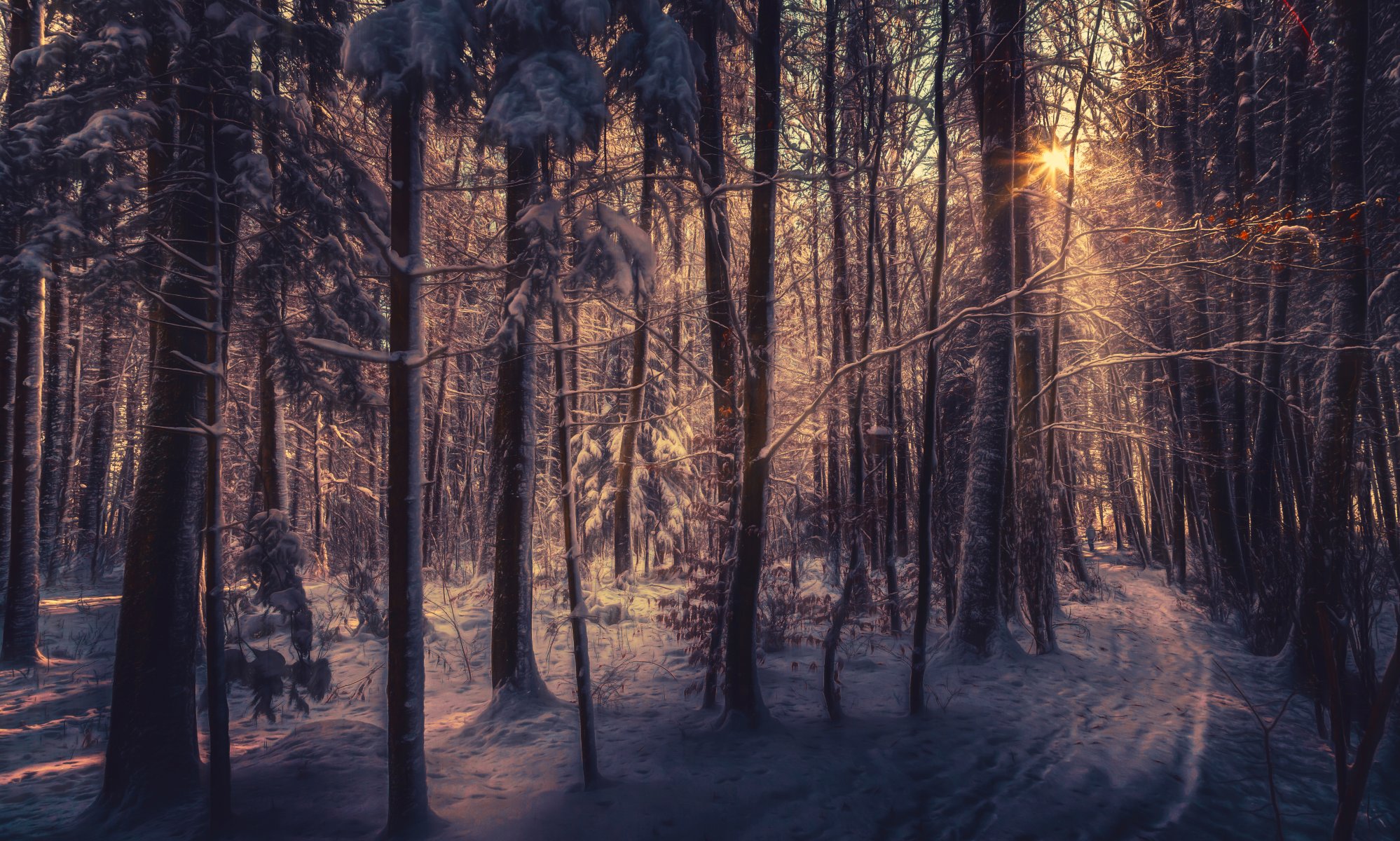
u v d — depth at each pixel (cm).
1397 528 707
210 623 427
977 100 1070
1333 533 739
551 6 403
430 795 487
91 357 1889
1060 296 1189
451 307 1130
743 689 607
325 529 2023
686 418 1809
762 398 636
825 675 648
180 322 505
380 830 430
